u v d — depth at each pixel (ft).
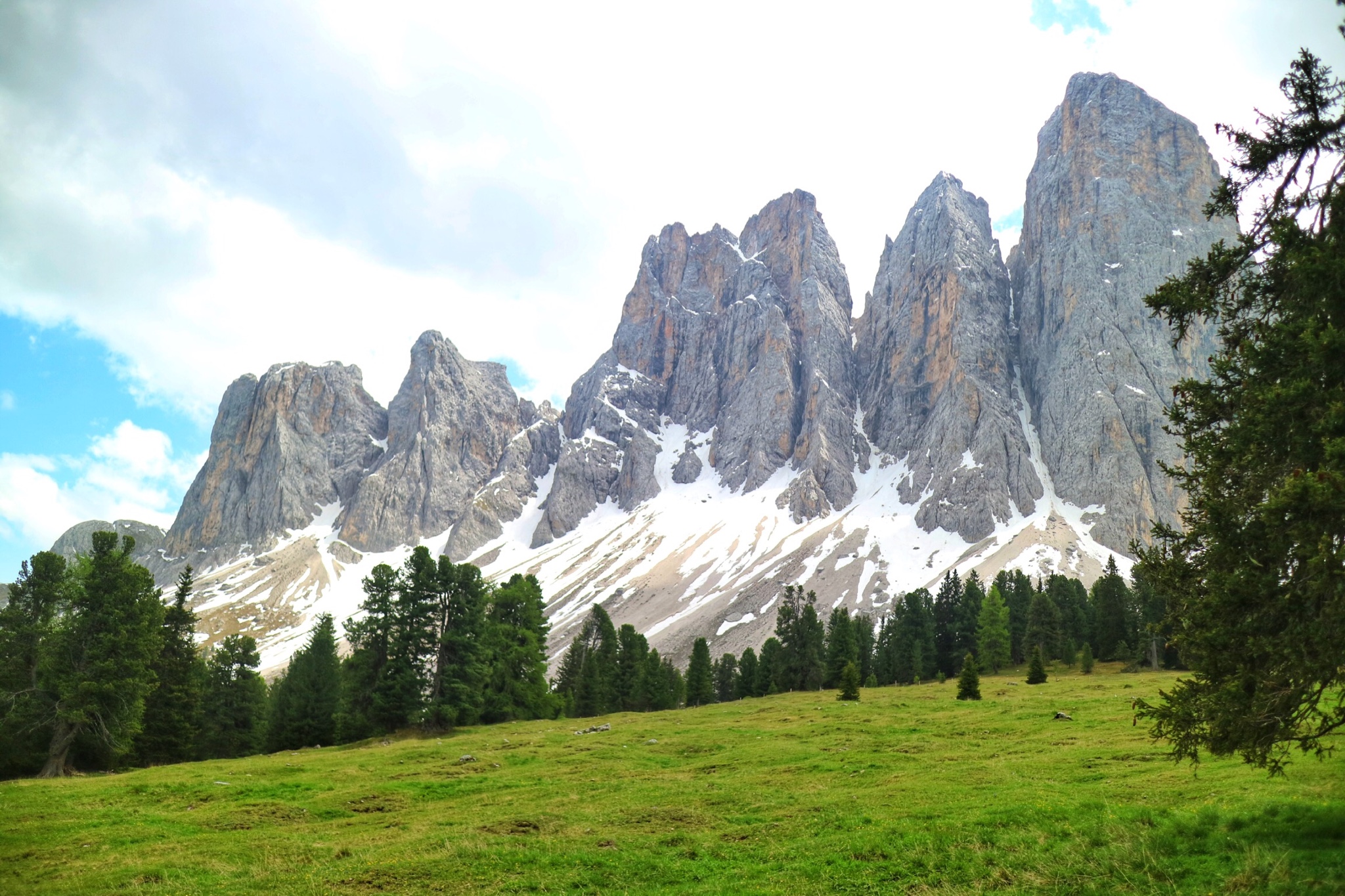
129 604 212.02
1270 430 63.05
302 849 99.04
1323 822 68.69
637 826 103.04
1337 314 62.18
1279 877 59.21
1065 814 87.61
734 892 74.28
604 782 141.28
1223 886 60.85
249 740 281.54
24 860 98.32
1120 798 95.50
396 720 252.62
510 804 123.44
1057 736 155.12
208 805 129.29
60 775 198.29
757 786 128.26
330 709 287.69
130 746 210.79
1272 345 64.69
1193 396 72.23
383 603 260.21
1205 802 87.45
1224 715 63.77
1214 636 63.52
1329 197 63.31
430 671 260.83
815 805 108.27
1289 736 63.77
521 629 306.35
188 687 244.83
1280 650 59.82
